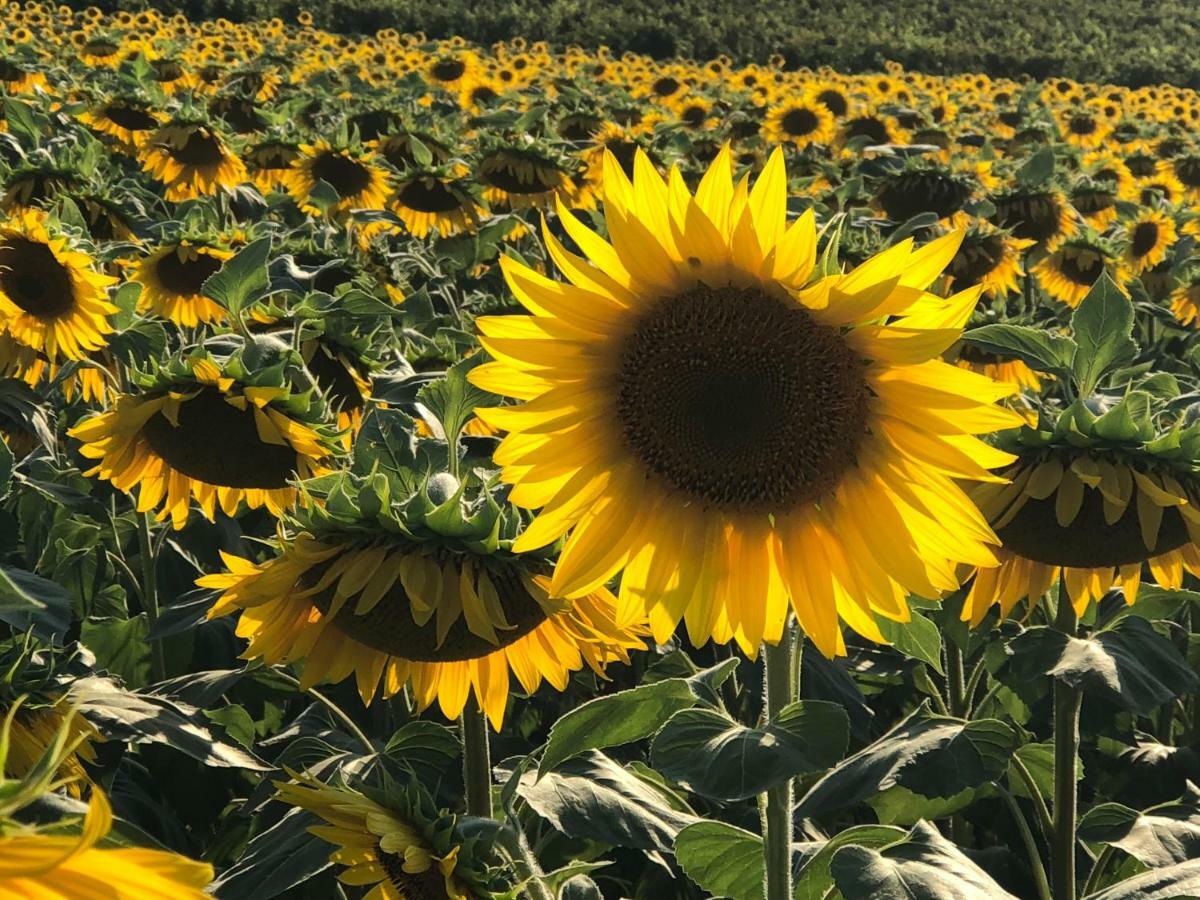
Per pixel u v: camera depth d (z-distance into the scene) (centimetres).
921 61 5275
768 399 267
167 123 897
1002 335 339
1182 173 1466
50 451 538
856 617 276
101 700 340
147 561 499
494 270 1007
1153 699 305
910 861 271
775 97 2178
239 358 396
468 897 264
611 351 269
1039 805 366
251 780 438
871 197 923
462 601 280
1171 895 289
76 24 3297
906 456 269
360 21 4691
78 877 83
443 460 331
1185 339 838
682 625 519
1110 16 6638
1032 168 908
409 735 359
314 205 880
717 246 254
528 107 1833
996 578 343
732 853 296
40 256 544
